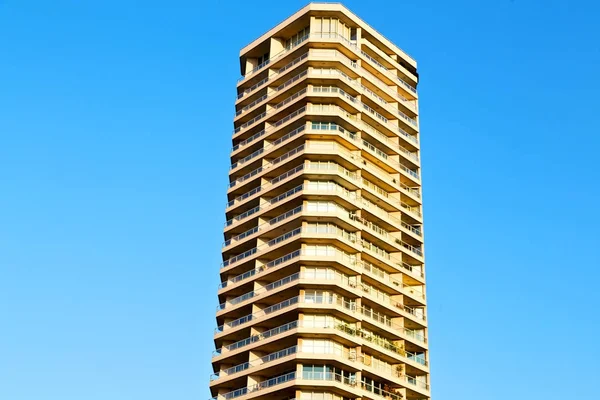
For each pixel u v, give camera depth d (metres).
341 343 87.69
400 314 94.94
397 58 114.50
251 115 108.19
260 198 99.62
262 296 92.00
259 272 94.19
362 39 109.69
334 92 101.25
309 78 101.88
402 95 113.12
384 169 104.44
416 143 110.31
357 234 94.94
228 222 102.88
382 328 92.25
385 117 108.25
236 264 97.12
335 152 96.81
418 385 94.31
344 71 104.69
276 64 108.12
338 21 107.44
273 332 89.06
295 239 92.19
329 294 89.44
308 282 88.88
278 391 84.81
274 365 86.31
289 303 89.06
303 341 86.50
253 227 99.94
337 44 104.88
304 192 94.88
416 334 97.31
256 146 104.38
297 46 106.00
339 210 95.44
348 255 93.50
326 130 98.62
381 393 89.06
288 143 99.81
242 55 113.38
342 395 85.06
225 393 90.69
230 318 95.81
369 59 108.44
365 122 104.81
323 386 83.44
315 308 87.69
